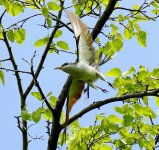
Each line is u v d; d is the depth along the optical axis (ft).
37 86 39.32
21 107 44.75
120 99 39.99
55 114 40.45
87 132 43.57
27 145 42.98
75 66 35.76
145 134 43.70
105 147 43.62
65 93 41.11
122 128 43.04
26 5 46.11
